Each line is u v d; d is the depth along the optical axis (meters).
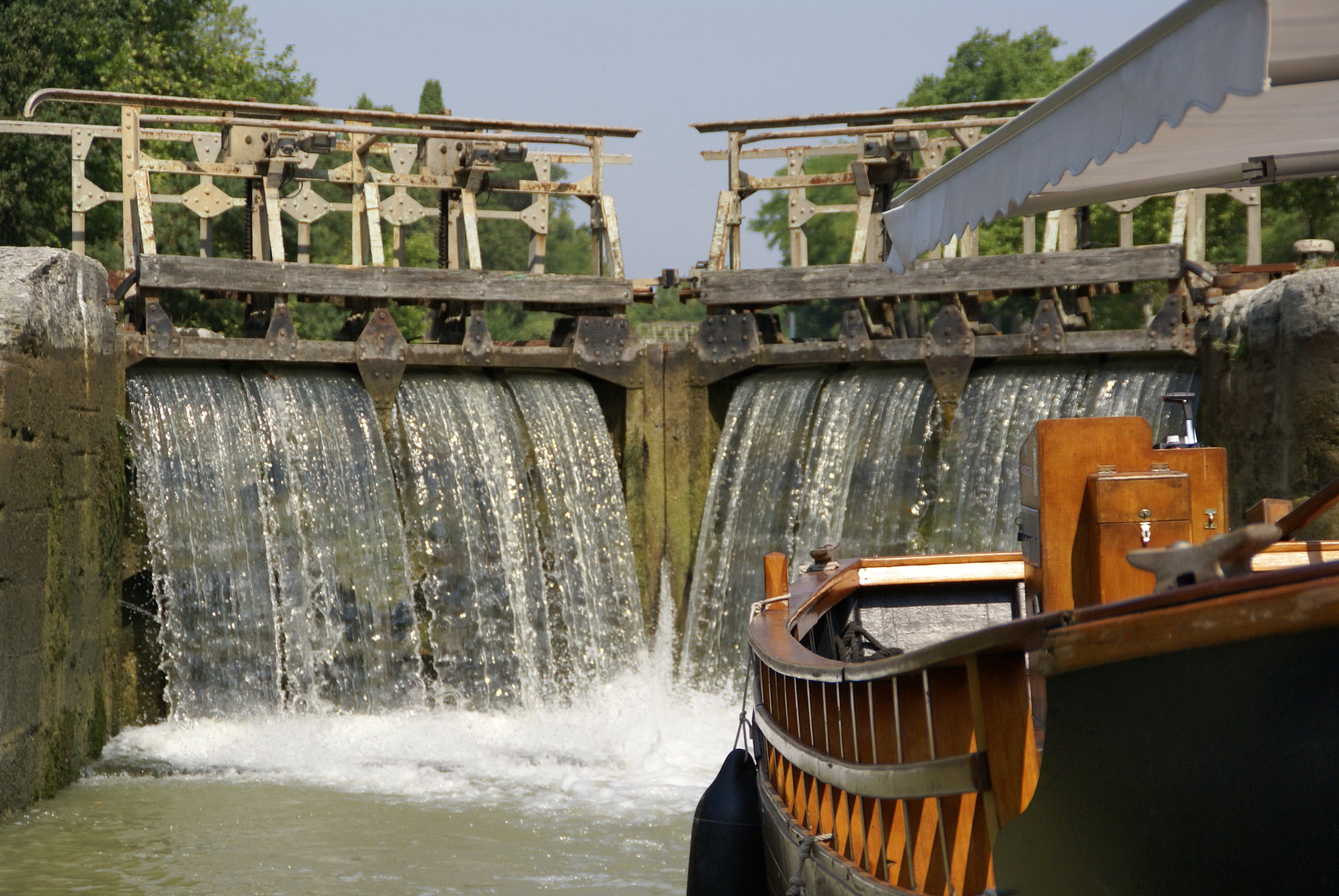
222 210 17.70
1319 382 11.05
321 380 15.38
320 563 14.62
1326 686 2.73
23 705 10.38
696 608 16.52
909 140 16.44
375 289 15.48
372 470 15.15
